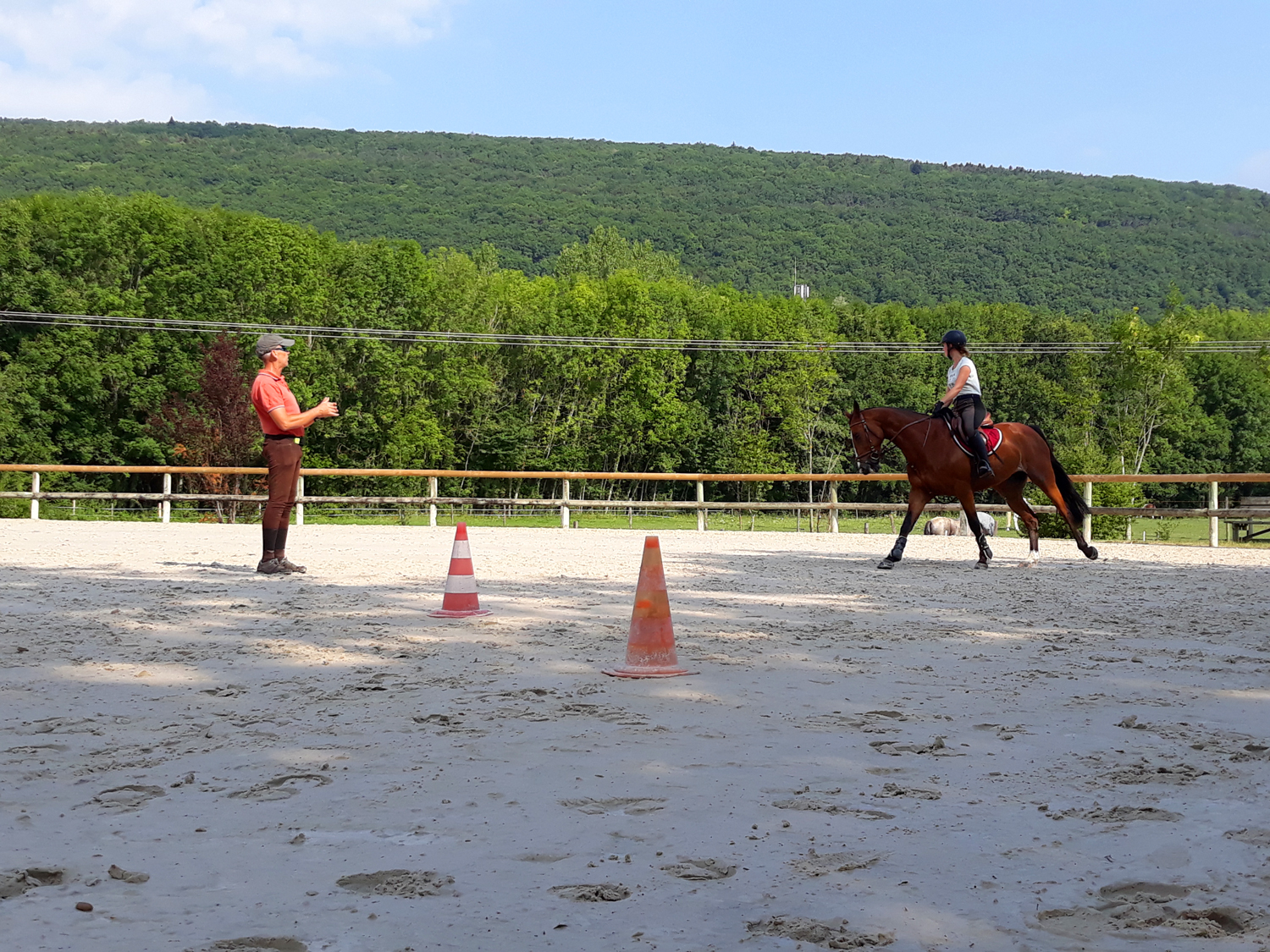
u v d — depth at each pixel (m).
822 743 4.52
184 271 53.75
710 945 2.60
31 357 49.75
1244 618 8.51
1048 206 196.12
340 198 151.38
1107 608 9.12
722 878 3.04
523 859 3.17
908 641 7.22
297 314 56.00
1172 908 2.85
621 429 65.56
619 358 65.50
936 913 2.81
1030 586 10.90
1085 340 75.50
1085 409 56.66
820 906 2.84
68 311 51.34
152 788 3.80
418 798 3.73
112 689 5.47
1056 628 7.91
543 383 65.44
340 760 4.20
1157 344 55.84
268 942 2.59
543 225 157.38
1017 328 78.25
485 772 4.05
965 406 12.95
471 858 3.17
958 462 12.86
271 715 4.92
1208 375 70.94
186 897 2.86
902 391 71.94
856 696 5.46
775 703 5.26
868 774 4.08
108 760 4.19
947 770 4.15
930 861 3.18
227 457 34.84
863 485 65.56
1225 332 84.94
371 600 8.98
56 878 2.97
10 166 123.56
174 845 3.26
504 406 65.56
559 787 3.86
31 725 4.71
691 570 12.34
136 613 8.07
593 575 11.37
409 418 57.09
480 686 5.57
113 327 51.50
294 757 4.25
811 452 64.06
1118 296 144.62
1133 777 4.06
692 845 3.29
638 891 2.93
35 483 22.08
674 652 6.05
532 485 65.88
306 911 2.78
